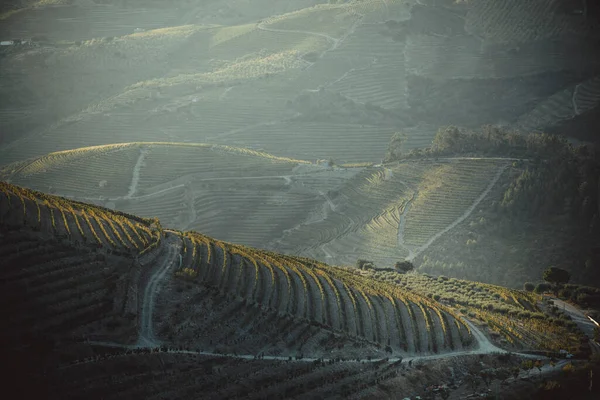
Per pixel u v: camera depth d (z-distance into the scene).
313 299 149.88
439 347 140.50
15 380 109.38
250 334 132.62
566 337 152.25
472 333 147.75
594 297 182.50
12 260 134.88
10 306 123.56
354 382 124.69
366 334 141.25
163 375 116.94
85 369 113.75
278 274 157.75
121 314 127.88
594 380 133.38
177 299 136.38
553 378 133.62
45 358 114.25
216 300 139.12
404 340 141.38
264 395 117.50
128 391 112.12
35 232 146.00
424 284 185.62
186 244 162.38
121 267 141.75
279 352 129.88
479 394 126.31
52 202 165.62
